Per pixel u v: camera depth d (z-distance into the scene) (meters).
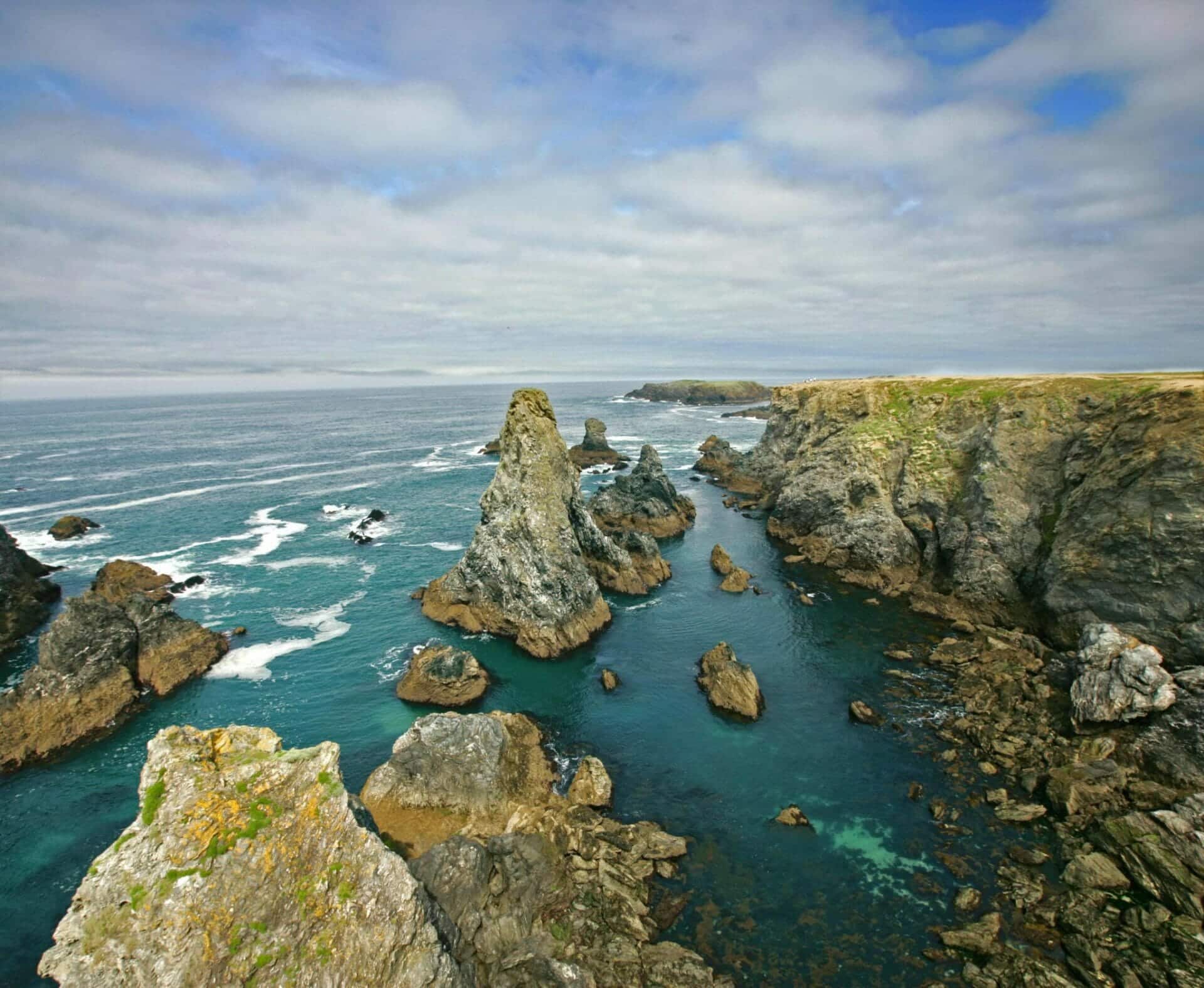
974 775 36.16
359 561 73.69
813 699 44.84
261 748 20.80
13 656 53.06
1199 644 39.84
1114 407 55.44
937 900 27.89
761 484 109.81
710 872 29.56
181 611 59.00
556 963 23.16
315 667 49.38
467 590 57.38
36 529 87.00
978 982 23.98
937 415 74.19
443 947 21.20
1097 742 36.12
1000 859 30.03
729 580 66.44
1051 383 64.19
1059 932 25.95
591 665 50.41
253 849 18.52
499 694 46.00
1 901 28.83
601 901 26.95
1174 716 35.50
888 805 34.03
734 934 26.30
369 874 19.80
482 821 31.80
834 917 27.11
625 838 30.83
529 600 52.94
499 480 56.69
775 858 30.45
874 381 103.00
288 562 73.19
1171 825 28.72
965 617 56.59
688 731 41.22
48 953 17.08
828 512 76.50
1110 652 40.19
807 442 91.38
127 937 16.98
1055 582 50.03
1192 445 43.84
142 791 18.95
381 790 32.72
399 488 112.75
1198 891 26.16
